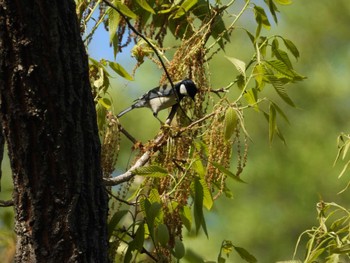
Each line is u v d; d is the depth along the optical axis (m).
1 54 7.56
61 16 7.59
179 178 9.30
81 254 7.80
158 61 10.08
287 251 23.95
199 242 21.27
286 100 9.66
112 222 9.04
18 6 7.47
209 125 9.36
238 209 23.97
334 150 24.59
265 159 24.36
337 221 9.65
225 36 10.30
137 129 22.50
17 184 7.81
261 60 9.61
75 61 7.69
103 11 10.15
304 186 24.31
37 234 7.79
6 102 7.65
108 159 9.47
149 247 10.11
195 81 9.80
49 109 7.65
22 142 7.70
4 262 10.73
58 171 7.74
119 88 22.73
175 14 10.44
